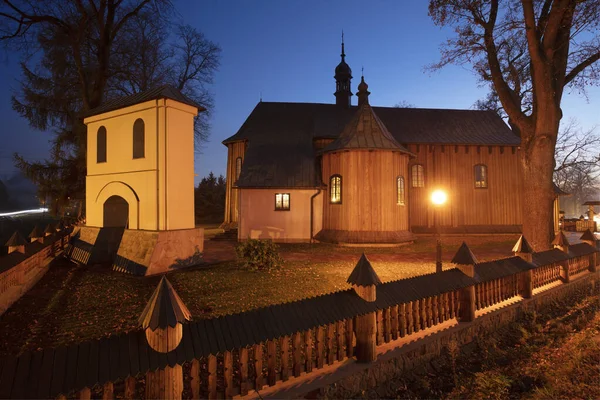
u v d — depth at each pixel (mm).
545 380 5383
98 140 14164
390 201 18703
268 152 22125
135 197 12562
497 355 6621
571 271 11133
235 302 8297
